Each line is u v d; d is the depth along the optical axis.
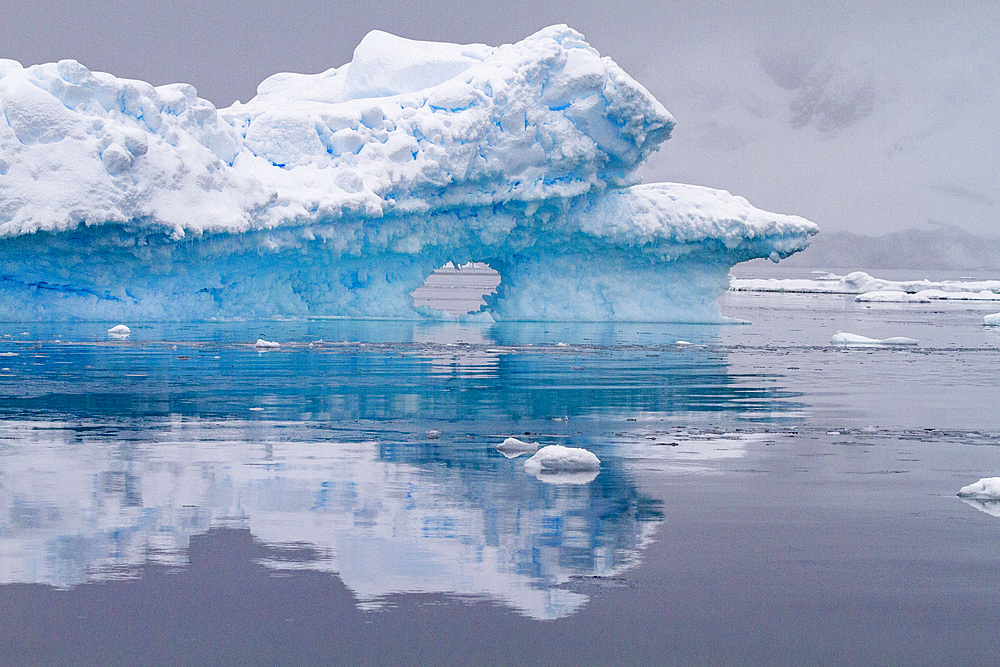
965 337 61.44
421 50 62.31
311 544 13.53
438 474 17.98
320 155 55.03
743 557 13.24
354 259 58.28
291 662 10.02
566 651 10.34
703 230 60.03
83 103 49.16
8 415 24.28
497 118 56.25
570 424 24.23
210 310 55.69
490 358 40.38
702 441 21.95
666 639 10.65
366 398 28.28
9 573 12.26
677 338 53.53
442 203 56.31
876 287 147.75
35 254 48.00
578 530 14.39
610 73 57.06
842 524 14.89
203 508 15.29
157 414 24.75
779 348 49.41
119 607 11.25
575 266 62.19
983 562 13.12
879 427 24.38
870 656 10.32
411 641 10.51
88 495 16.00
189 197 49.22
